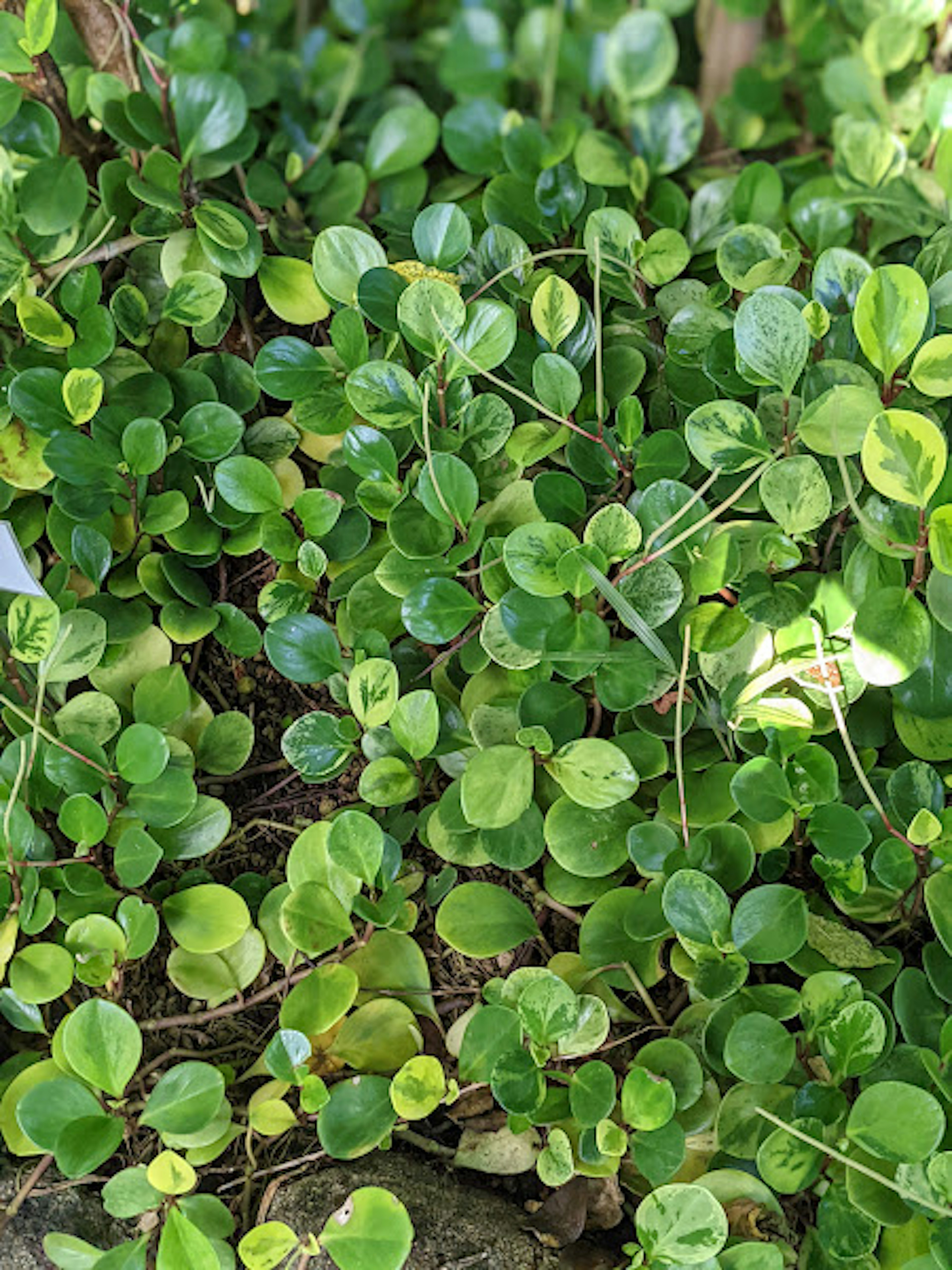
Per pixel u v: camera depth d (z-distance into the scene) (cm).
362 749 87
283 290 96
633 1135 75
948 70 106
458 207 90
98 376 87
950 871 78
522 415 93
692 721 85
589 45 104
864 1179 74
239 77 103
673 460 88
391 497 88
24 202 91
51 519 91
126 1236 79
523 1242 78
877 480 79
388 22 106
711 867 80
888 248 101
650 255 95
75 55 101
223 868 89
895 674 79
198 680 94
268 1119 78
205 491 92
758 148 107
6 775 85
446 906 82
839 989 75
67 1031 76
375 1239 73
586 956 81
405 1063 80
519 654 84
